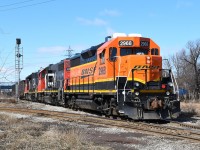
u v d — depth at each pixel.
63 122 18.80
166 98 18.52
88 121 18.50
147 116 18.27
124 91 18.41
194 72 82.69
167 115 18.52
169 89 19.06
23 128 14.91
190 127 16.16
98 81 22.14
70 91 29.55
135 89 18.41
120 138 13.27
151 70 19.14
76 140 11.67
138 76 19.00
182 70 88.25
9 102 44.25
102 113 22.77
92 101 23.83
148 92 18.59
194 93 77.69
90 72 24.05
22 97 62.78
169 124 17.59
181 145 11.50
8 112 25.91
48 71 39.38
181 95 66.75
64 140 11.76
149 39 20.47
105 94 20.72
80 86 26.70
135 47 20.19
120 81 18.95
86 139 12.71
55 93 35.62
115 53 20.09
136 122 17.58
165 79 19.52
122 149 11.16
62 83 32.84
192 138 12.37
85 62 25.66
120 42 20.05
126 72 19.22
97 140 12.84
